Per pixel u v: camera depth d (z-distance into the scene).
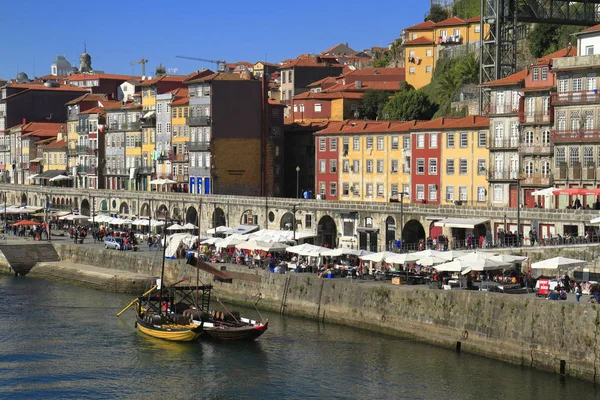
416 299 90.75
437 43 195.25
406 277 97.06
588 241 98.81
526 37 168.75
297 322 100.44
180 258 126.56
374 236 127.75
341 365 83.38
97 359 87.38
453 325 87.00
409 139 141.12
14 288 127.06
